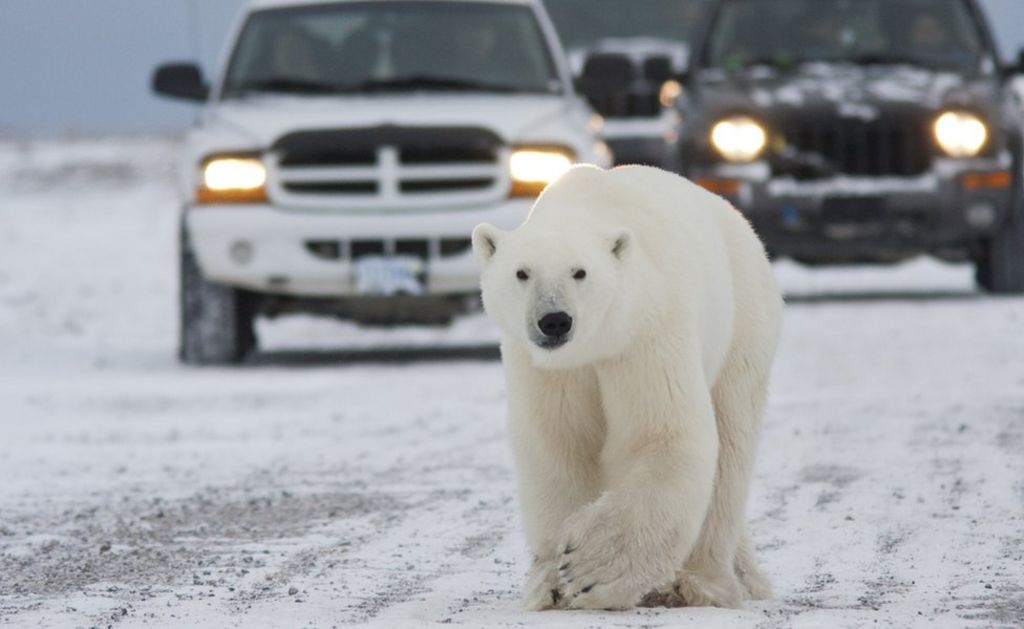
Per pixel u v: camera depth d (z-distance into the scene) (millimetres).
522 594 17484
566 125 40938
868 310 47625
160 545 20406
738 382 18578
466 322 52344
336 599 17281
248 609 16703
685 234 17938
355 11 43719
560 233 17172
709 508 18156
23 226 90000
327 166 39969
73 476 25906
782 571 18812
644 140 66562
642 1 71625
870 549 19656
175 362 42781
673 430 16859
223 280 40531
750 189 48250
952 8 52219
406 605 16969
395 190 39906
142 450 28406
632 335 16812
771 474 24859
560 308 16453
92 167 128750
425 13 43625
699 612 16250
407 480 25062
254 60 43406
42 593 17641
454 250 40125
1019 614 15906
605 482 17812
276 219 39781
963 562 18734
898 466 25094
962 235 48719
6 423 31859
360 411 32500
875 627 15094
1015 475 23938
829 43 51625
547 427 17438
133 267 72500
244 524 21766
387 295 40156
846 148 48375
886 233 48312
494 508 22688
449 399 33750
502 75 42812
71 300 61812
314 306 41812
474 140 39844
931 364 36438
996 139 48531
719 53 51938
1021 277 50094
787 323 45281
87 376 39656
